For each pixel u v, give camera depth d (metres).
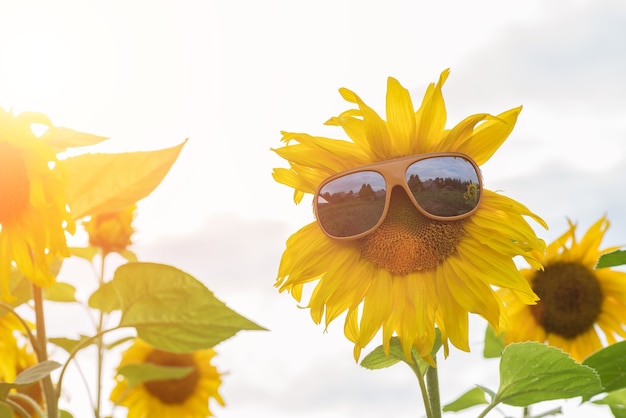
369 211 1.07
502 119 1.05
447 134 1.07
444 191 1.06
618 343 1.08
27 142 1.06
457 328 1.04
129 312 1.17
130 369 1.53
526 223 1.04
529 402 1.05
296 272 1.08
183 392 1.96
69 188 1.18
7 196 1.11
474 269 1.05
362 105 1.06
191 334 1.18
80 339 1.49
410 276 1.07
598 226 1.42
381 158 1.09
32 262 1.12
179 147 1.20
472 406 1.25
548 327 1.42
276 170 1.10
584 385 1.02
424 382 1.04
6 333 1.40
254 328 1.17
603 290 1.42
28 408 1.42
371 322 1.05
